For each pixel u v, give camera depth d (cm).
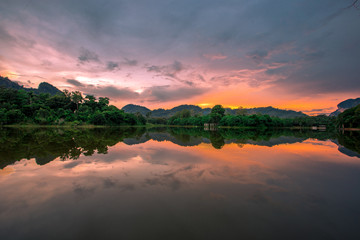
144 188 598
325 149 1531
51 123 6856
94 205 479
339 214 450
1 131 3297
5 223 396
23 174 740
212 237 350
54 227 382
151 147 1512
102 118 7738
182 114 14425
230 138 2480
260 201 514
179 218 418
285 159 1091
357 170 862
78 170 802
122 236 352
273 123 9181
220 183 655
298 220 418
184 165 907
